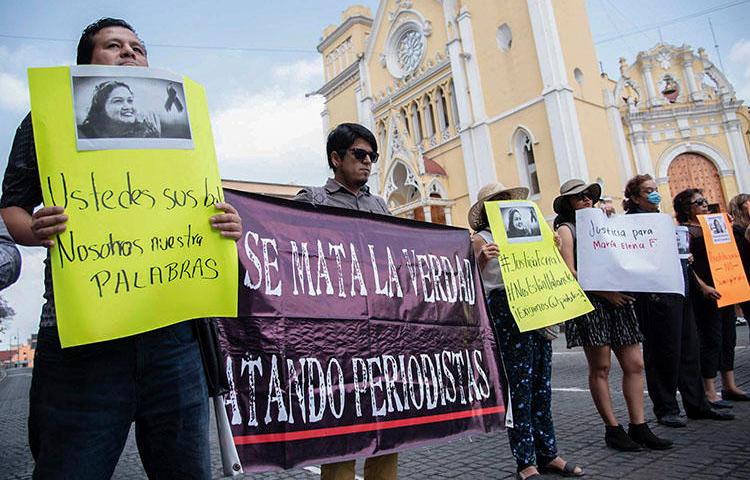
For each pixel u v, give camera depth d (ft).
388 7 102.68
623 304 14.01
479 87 84.74
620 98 84.38
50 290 5.80
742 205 20.29
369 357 9.57
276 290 8.76
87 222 5.66
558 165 73.26
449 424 10.39
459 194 88.84
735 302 17.67
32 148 5.85
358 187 10.62
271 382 8.24
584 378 25.88
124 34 6.45
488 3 83.41
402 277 10.63
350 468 8.90
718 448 13.24
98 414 5.48
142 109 6.13
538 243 13.30
